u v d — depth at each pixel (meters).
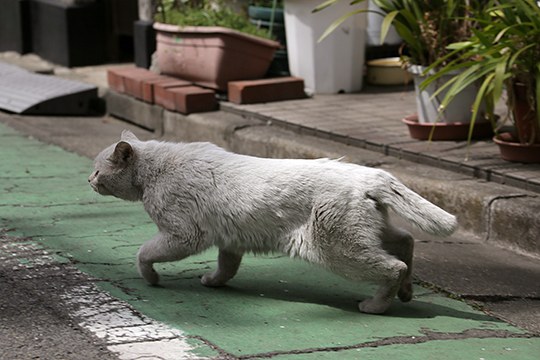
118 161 5.23
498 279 5.70
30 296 5.00
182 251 5.15
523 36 6.67
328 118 8.96
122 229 6.43
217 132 9.22
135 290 5.21
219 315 4.88
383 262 4.83
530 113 6.91
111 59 13.27
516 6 6.83
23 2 13.66
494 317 5.09
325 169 4.95
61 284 5.23
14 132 10.00
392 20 7.66
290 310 5.02
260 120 9.23
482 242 6.53
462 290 5.46
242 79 10.00
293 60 10.27
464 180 6.97
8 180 7.79
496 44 6.81
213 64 9.87
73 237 6.19
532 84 6.77
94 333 4.51
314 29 9.98
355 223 4.80
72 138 9.83
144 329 4.59
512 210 6.34
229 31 9.70
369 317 4.95
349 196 4.82
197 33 9.95
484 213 6.54
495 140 7.25
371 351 4.43
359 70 10.35
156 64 11.25
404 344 4.55
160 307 4.95
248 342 4.48
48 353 4.25
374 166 7.45
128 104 10.80
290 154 8.29
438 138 7.93
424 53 7.97
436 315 5.06
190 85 10.23
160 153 5.25
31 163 8.52
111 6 13.12
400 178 7.17
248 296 5.23
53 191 7.46
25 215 6.69
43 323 4.62
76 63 12.92
